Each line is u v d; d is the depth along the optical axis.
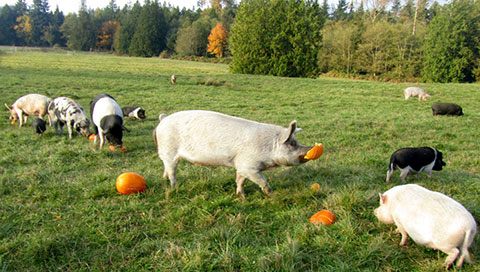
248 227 4.41
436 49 45.91
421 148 5.99
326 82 27.45
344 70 55.94
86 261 3.73
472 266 3.53
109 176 6.24
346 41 54.28
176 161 5.54
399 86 24.89
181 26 90.38
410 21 64.25
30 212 4.77
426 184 5.80
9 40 106.88
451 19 45.00
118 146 7.97
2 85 18.98
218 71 41.47
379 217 4.29
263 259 3.57
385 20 61.34
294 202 5.08
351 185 5.69
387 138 9.93
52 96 16.64
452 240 3.39
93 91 18.95
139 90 20.41
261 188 5.49
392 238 4.12
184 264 3.63
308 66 38.22
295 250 3.71
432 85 25.97
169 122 5.45
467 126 11.67
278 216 4.68
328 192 5.34
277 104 17.14
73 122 9.21
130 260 3.72
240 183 5.34
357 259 3.73
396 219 3.96
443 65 45.72
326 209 4.83
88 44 95.75
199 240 4.06
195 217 4.68
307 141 9.42
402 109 16.12
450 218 3.43
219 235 4.11
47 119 12.07
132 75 28.19
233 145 5.07
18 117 11.15
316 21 38.03
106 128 7.94
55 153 7.68
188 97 18.28
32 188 5.50
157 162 7.22
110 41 98.31
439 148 8.66
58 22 114.06
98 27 100.25
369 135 10.22
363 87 24.53
